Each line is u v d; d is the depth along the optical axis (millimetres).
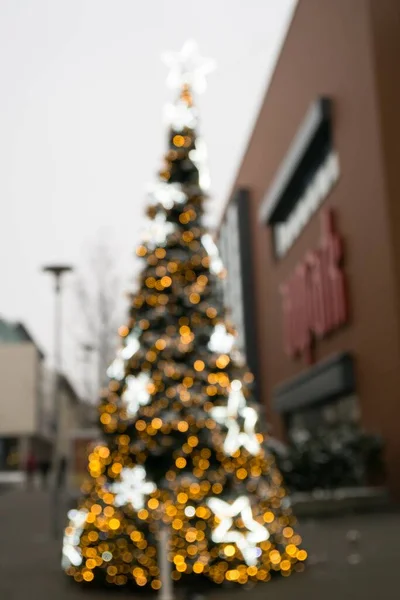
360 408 21641
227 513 7895
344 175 22969
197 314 8523
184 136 9227
